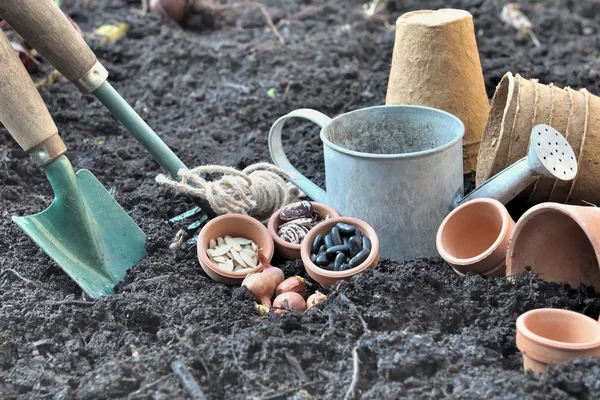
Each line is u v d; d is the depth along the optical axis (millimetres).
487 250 975
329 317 951
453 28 1126
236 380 911
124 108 1059
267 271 1002
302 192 1127
